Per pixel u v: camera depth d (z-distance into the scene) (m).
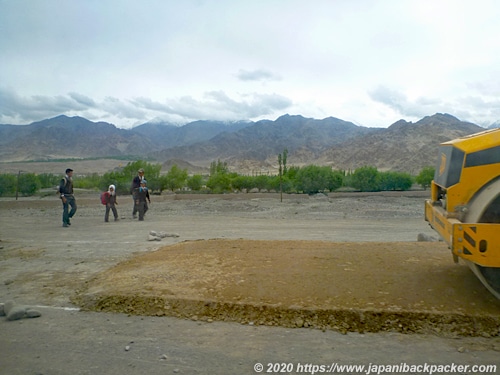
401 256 7.18
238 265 6.89
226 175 43.22
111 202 16.80
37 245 10.40
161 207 25.73
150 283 6.18
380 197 34.09
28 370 3.97
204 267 6.88
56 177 53.69
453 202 5.18
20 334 4.83
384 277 6.00
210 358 4.18
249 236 12.22
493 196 4.79
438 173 6.07
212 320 5.19
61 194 14.91
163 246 9.72
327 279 6.00
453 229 4.73
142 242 10.73
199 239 10.73
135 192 17.59
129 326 5.04
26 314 5.36
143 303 5.57
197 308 5.40
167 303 5.53
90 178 55.28
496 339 4.57
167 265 7.14
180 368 3.98
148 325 5.06
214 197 34.25
